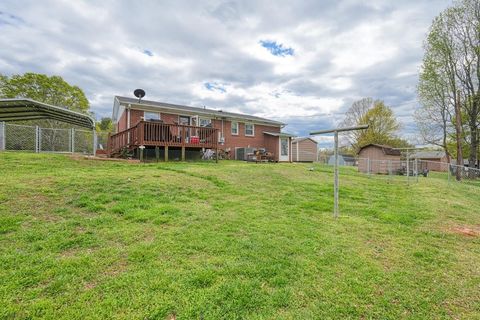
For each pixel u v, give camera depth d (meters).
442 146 19.77
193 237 3.31
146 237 3.25
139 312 1.88
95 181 5.59
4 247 2.75
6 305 1.89
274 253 2.95
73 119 14.10
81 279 2.27
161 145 11.30
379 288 2.33
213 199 5.45
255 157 16.80
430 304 2.13
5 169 6.34
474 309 2.08
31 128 14.10
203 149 13.80
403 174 17.12
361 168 17.75
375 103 36.31
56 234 3.14
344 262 2.82
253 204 5.26
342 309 2.02
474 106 17.28
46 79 22.03
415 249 3.30
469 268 2.81
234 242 3.21
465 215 5.49
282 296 2.14
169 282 2.27
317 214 4.82
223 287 2.22
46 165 7.41
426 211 5.55
